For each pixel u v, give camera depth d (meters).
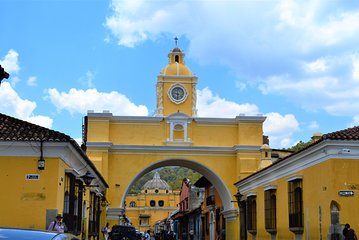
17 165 15.53
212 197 39.41
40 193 15.48
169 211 88.62
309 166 17.52
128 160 32.22
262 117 32.84
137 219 88.50
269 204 22.14
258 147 32.25
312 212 17.12
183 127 32.81
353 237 14.24
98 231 28.36
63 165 16.52
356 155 15.50
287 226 19.81
